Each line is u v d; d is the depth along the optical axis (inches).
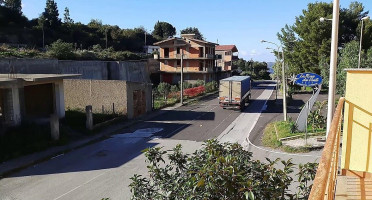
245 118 1070.4
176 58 2222.0
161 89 1681.8
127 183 503.2
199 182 162.4
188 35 2433.6
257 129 887.7
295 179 473.4
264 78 3634.4
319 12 1584.6
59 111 862.5
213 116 1114.7
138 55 2422.5
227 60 2974.9
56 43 1710.1
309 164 201.6
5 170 556.4
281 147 676.1
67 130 802.8
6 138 661.3
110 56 2078.0
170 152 664.4
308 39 1589.6
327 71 1293.1
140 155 655.1
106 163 608.4
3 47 1526.8
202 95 1759.4
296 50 1715.1
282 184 183.8
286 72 1775.3
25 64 1135.0
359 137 194.2
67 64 1380.4
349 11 1672.0
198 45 2202.3
